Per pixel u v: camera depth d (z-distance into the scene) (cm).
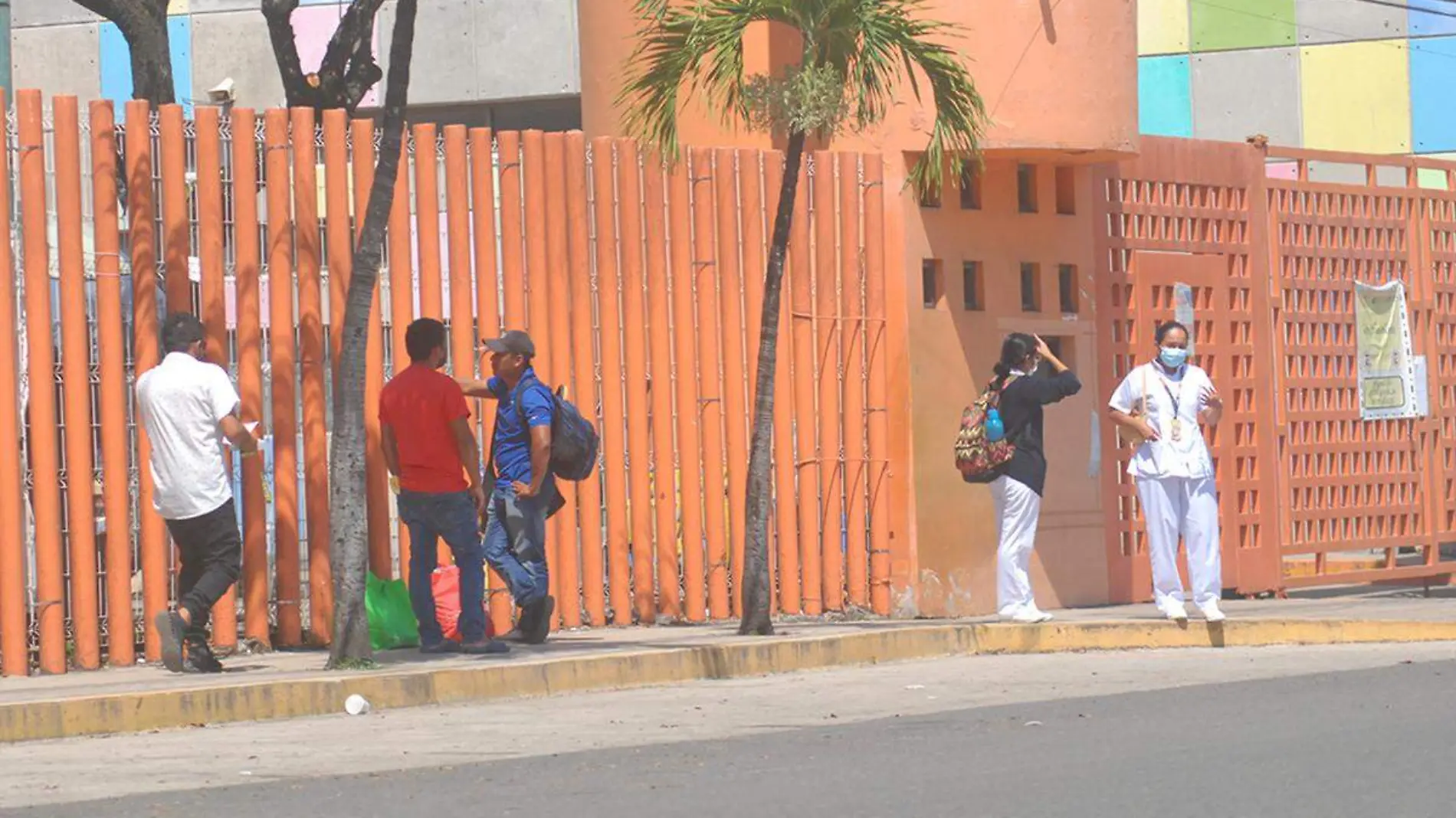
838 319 4325
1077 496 4697
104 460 3500
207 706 2914
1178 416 3994
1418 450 5456
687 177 4144
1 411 3406
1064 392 3953
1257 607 4672
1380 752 2300
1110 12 4462
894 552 4400
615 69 4550
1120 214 4828
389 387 3509
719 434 4162
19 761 2550
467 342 3859
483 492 3656
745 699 3128
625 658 3344
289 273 3672
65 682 3219
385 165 3244
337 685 3025
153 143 3597
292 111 3697
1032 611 3984
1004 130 4375
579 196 3994
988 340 4553
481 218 3875
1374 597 5144
